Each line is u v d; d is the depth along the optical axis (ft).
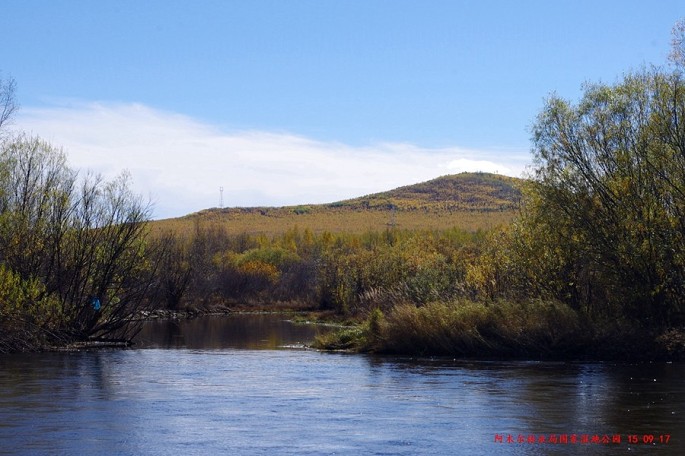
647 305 113.70
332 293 260.62
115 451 48.34
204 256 302.25
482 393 73.05
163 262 235.20
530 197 127.95
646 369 93.66
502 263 136.87
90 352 120.98
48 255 135.54
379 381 82.69
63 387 76.64
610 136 118.62
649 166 114.21
